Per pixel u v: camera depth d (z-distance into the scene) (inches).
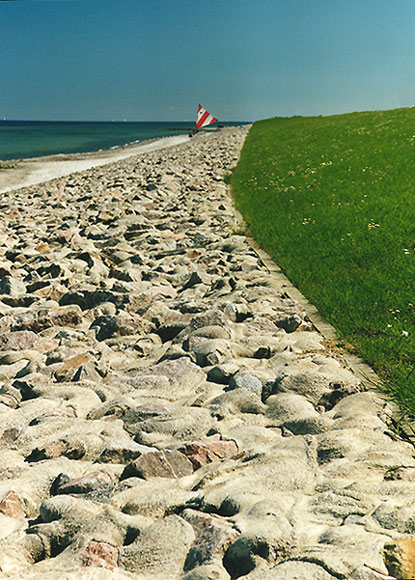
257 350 225.6
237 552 105.0
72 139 3892.7
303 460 140.7
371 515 112.3
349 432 151.7
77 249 469.1
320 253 363.3
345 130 1275.8
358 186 587.8
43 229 590.6
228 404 177.8
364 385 190.9
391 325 234.2
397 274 295.7
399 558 96.4
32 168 1562.5
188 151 1631.4
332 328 250.5
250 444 155.1
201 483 133.4
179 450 148.9
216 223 543.8
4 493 135.3
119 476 145.1
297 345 227.1
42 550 117.1
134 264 402.9
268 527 108.5
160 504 126.6
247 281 340.2
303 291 303.7
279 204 569.9
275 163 931.3
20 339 252.4
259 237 449.1
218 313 254.4
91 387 201.6
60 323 276.7
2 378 217.9
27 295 323.9
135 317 273.9
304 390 182.9
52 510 126.3
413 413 165.6
